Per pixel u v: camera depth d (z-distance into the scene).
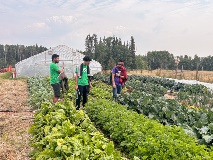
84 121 8.09
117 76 14.77
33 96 15.14
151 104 12.43
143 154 7.06
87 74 12.30
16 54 114.75
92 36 87.56
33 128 8.11
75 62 39.12
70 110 8.90
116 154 5.62
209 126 8.76
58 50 39.25
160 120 11.02
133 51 78.75
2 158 6.96
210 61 86.75
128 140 7.95
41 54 39.09
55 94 12.44
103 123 10.18
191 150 6.68
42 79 28.16
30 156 7.03
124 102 14.02
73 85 22.59
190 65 88.25
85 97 12.59
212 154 6.61
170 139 6.98
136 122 8.92
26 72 38.47
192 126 9.38
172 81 30.75
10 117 11.41
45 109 9.12
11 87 24.08
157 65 93.31
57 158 5.57
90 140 6.52
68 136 6.71
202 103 17.17
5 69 65.62
